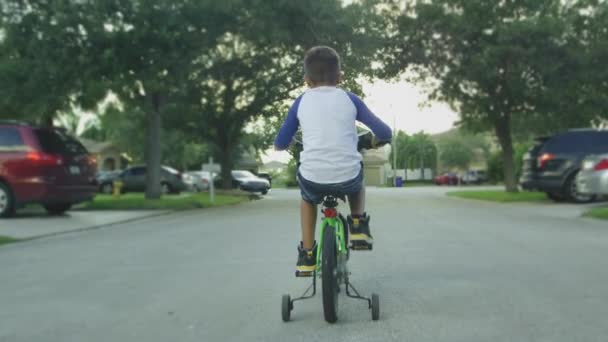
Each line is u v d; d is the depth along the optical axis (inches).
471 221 484.4
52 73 628.7
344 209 556.7
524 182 757.3
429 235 379.6
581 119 925.2
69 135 574.6
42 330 168.1
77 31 648.4
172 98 894.4
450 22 919.7
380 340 151.6
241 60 935.7
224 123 1059.9
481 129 1067.3
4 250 340.5
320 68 167.9
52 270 269.3
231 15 703.1
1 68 643.5
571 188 710.5
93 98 663.8
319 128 163.5
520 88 890.1
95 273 259.4
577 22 897.5
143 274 254.2
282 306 170.7
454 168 2770.7
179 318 178.2
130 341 156.2
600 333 155.5
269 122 238.8
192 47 685.9
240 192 1080.8
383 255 292.7
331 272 160.7
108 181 1248.8
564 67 885.2
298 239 369.1
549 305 186.2
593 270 246.7
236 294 210.4
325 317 164.2
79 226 471.2
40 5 659.4
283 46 848.9
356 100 166.1
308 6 730.2
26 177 529.3
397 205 730.8
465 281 225.9
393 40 946.7
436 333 157.1
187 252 319.9
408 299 196.7
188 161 2231.8
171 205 702.5
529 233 388.5
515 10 929.5
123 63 655.8
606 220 482.9
